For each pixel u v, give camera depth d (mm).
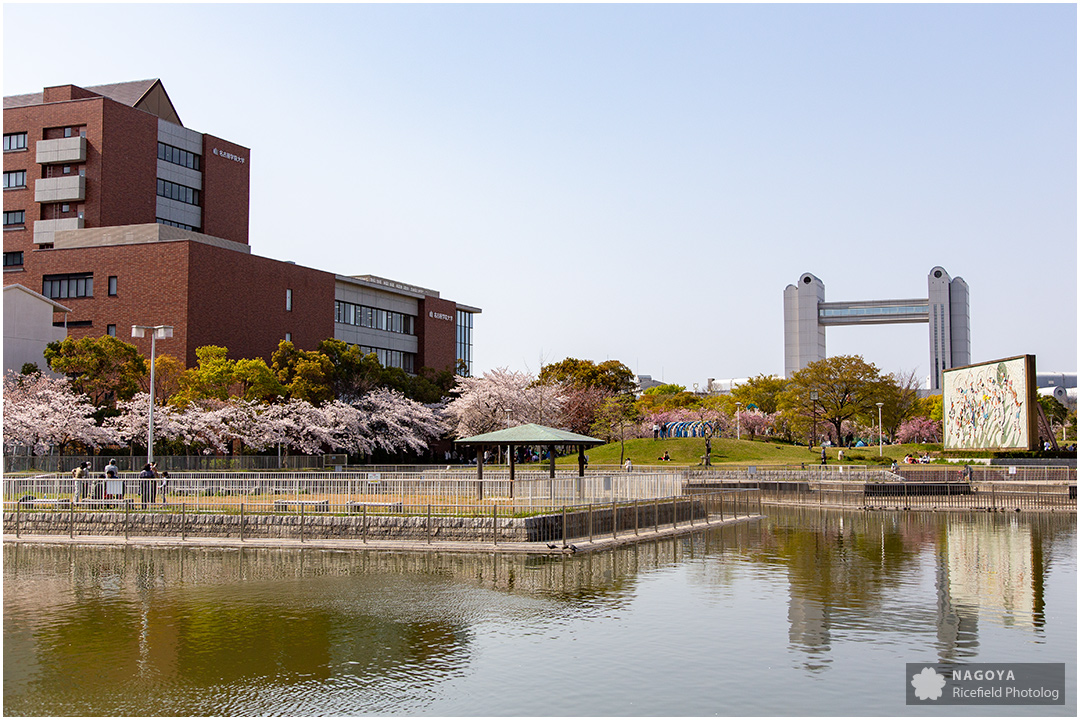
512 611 20875
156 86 96625
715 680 15047
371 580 25484
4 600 22531
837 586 24406
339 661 16344
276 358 75625
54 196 84125
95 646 17547
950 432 82875
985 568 28031
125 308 76312
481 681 15008
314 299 91188
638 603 21859
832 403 101438
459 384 96625
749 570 27516
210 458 54406
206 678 15266
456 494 35750
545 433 38625
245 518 34625
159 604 21906
